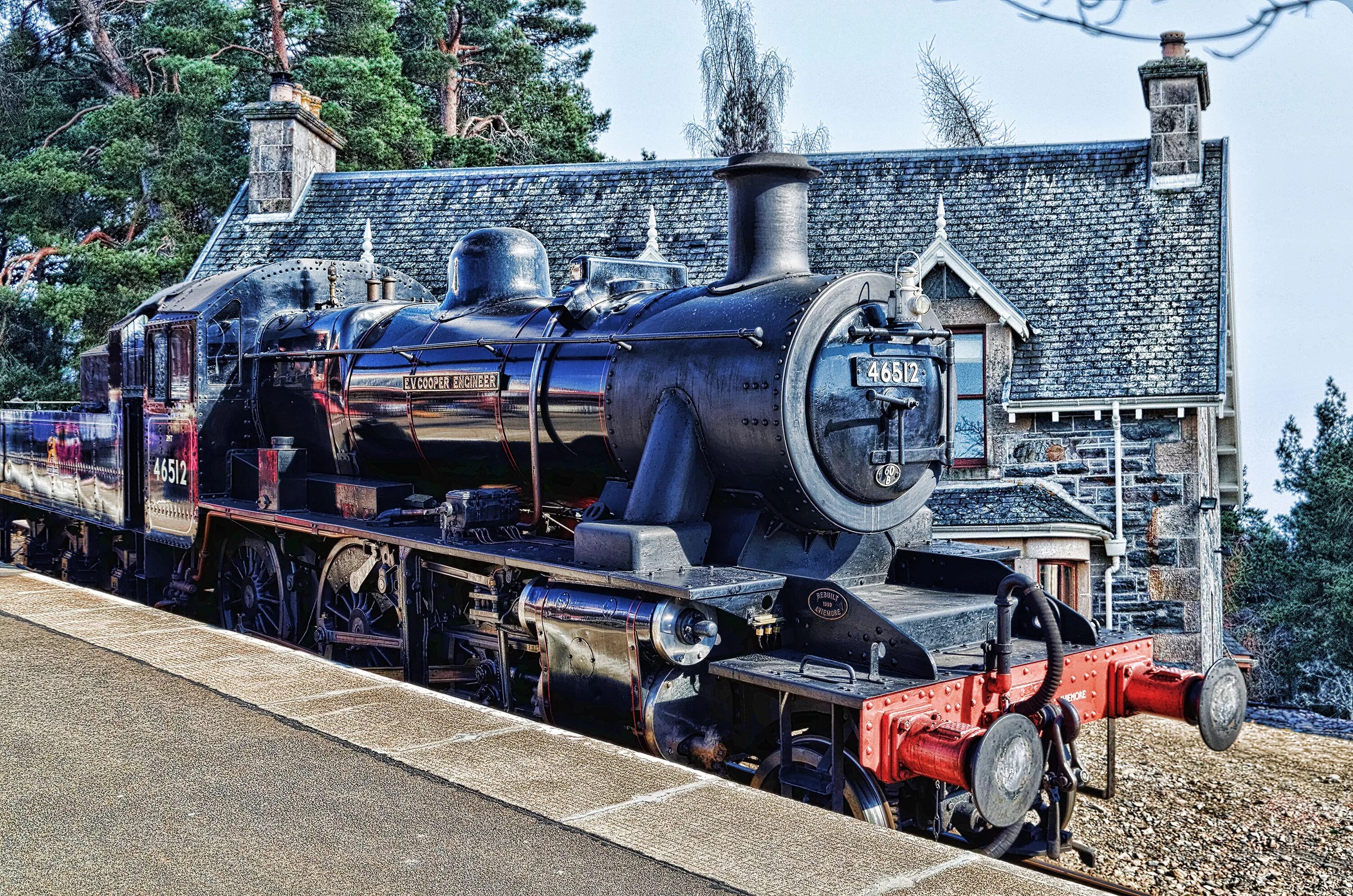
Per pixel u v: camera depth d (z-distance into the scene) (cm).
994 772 449
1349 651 2934
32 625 763
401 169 2773
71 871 377
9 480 1344
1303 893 572
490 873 379
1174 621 1243
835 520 564
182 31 2652
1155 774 792
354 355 793
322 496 815
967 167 1465
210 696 591
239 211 1747
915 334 588
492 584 655
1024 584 514
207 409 882
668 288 717
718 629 558
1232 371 1528
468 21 3400
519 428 680
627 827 421
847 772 502
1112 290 1306
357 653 805
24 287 2684
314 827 418
